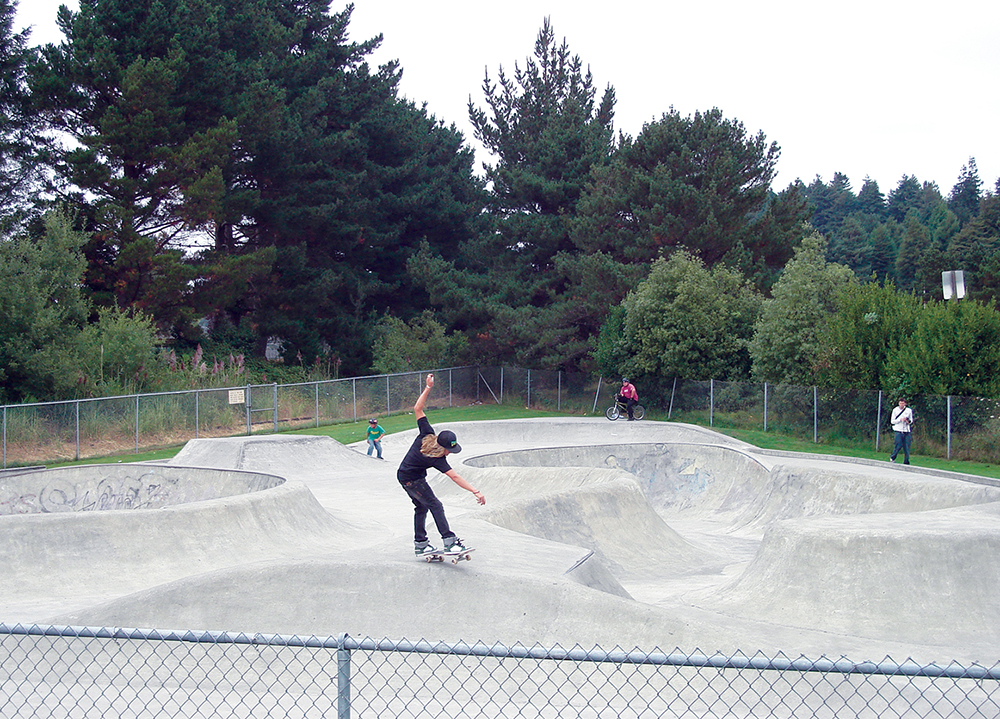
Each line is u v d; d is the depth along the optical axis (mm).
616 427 30375
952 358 24562
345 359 43875
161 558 12219
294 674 7098
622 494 15359
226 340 41000
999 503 11922
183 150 32469
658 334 32875
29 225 32125
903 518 11156
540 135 45031
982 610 9188
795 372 29438
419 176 49062
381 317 47219
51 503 18578
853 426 26766
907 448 22531
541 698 6590
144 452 27031
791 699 6516
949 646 8648
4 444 23781
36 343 27422
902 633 9031
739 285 34312
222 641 4238
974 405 23609
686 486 22016
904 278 78875
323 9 47000
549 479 17547
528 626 7441
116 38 34188
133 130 31875
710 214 35031
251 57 39781
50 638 7539
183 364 33531
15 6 33469
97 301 33125
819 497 17625
